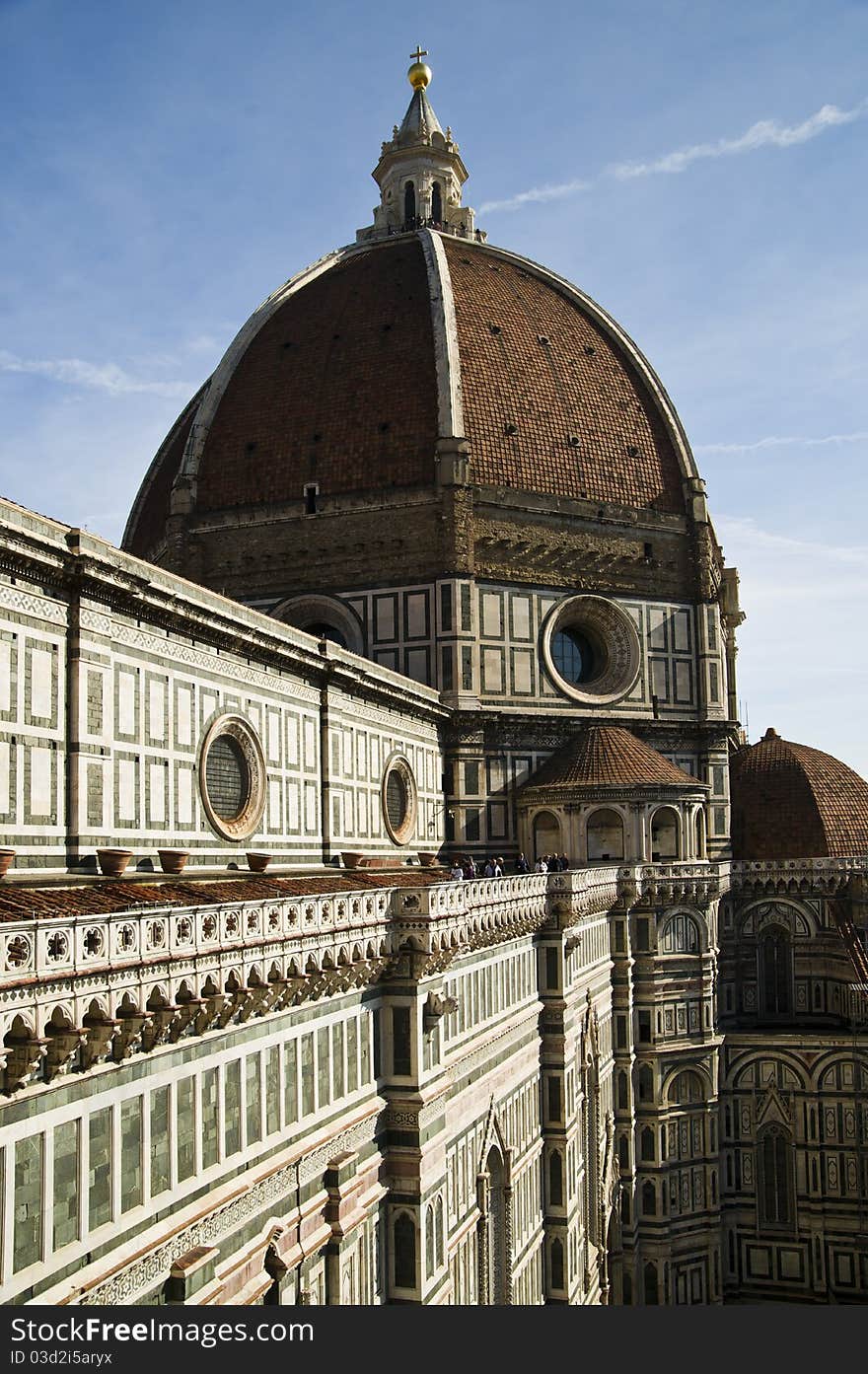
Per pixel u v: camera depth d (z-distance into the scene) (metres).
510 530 92.38
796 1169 89.00
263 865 47.53
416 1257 42.75
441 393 92.44
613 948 85.31
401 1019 43.75
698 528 100.81
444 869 73.75
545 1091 65.50
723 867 92.56
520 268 111.31
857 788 105.00
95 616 38.84
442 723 86.00
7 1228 23.09
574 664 97.75
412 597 89.62
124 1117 27.14
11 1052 22.86
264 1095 33.97
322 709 59.34
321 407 95.94
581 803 86.88
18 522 35.25
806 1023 96.38
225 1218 31.44
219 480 96.31
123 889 33.28
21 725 35.22
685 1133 87.38
